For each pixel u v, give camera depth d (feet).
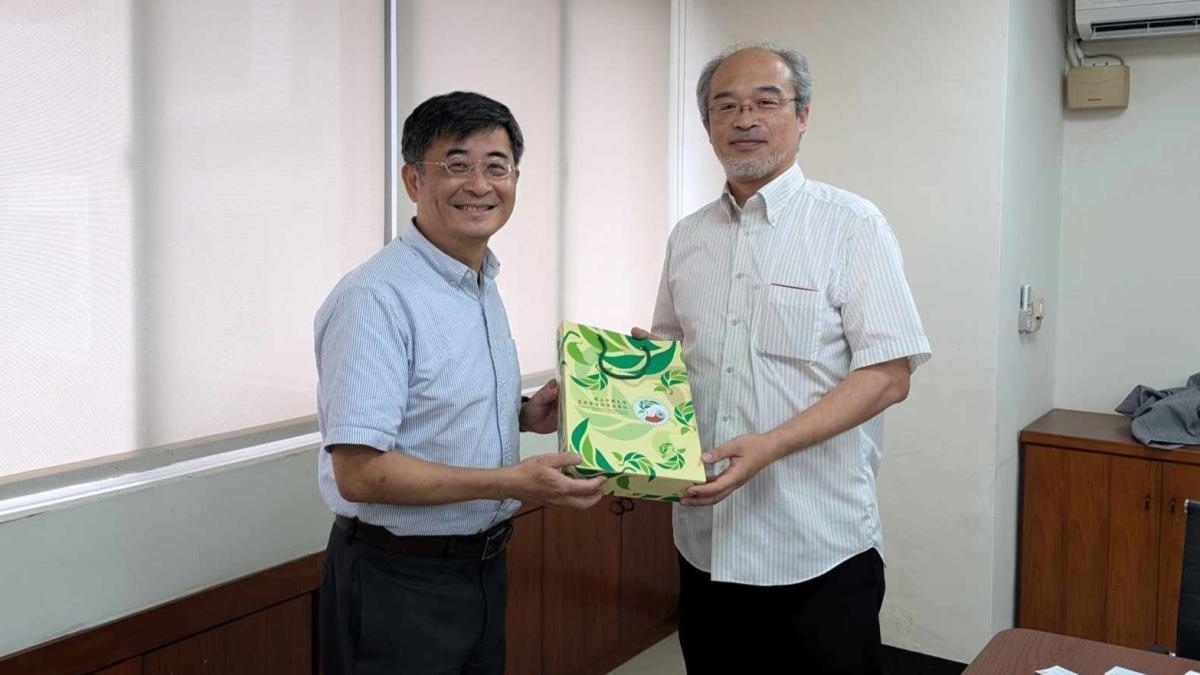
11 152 5.24
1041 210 10.78
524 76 9.16
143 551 5.83
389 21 7.57
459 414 5.01
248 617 6.43
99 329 5.72
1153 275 11.18
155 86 5.95
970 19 9.36
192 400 6.30
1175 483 9.45
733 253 6.03
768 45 5.94
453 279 5.11
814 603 5.78
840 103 10.25
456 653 5.13
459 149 4.87
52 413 5.50
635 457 4.99
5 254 5.24
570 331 5.72
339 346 4.73
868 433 6.07
